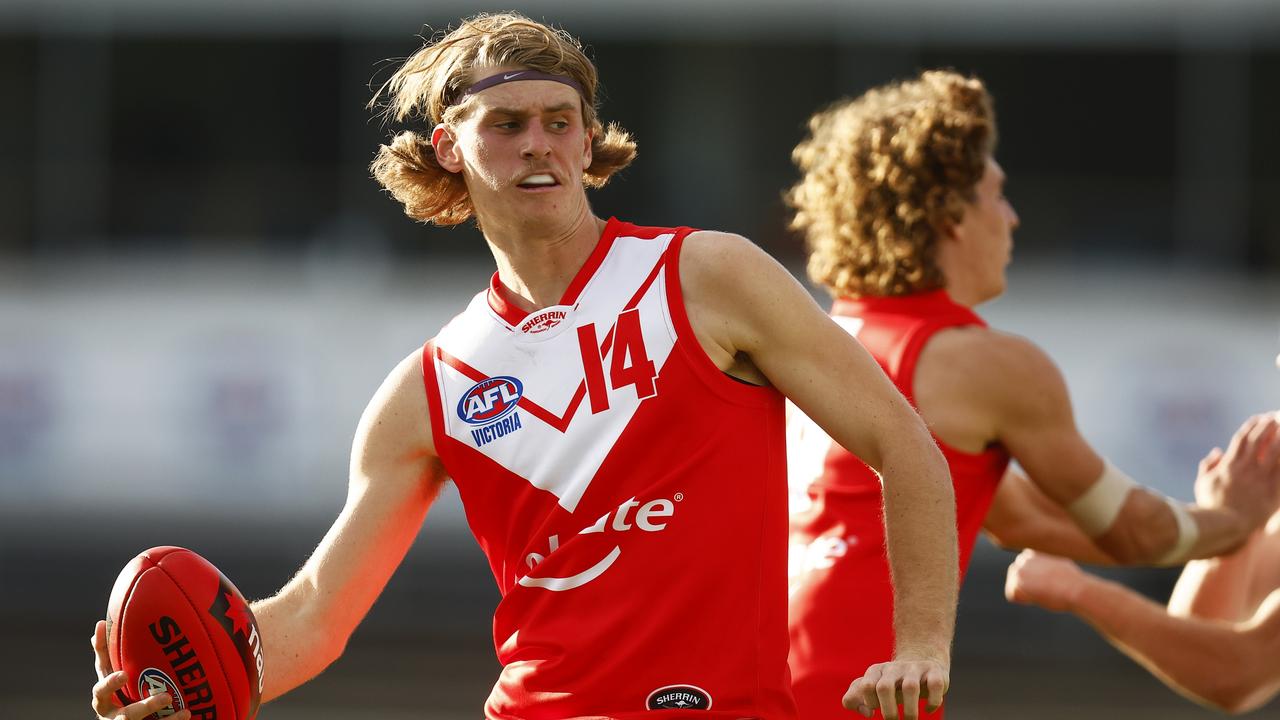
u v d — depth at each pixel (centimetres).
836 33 3978
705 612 982
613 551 991
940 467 995
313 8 4091
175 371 4050
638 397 995
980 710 3422
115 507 3994
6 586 3978
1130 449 3925
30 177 4131
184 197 4131
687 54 3991
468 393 1045
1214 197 3969
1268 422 1438
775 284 1000
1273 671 1370
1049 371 1311
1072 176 3984
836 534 1277
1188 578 1495
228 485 4000
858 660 1235
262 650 1060
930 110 1354
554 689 993
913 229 1345
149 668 1006
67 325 4066
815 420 1010
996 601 4097
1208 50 3956
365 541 1092
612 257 1031
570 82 1033
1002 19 3975
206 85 4119
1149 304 3962
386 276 4103
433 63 1070
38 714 3303
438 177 1104
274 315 4078
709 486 989
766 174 3994
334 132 4103
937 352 1307
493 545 1052
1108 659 4028
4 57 4141
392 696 3503
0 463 4000
